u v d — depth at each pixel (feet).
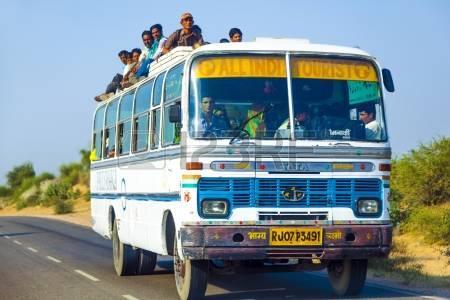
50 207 226.38
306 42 40.60
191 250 37.40
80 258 72.18
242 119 38.50
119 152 55.42
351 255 38.70
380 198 39.47
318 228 38.24
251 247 37.60
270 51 39.40
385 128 39.93
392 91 40.32
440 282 49.83
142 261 55.16
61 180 243.60
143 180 47.73
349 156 39.11
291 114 38.91
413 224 78.74
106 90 62.85
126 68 65.51
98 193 63.31
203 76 38.73
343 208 38.86
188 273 39.42
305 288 47.55
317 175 38.68
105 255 75.66
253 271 41.14
